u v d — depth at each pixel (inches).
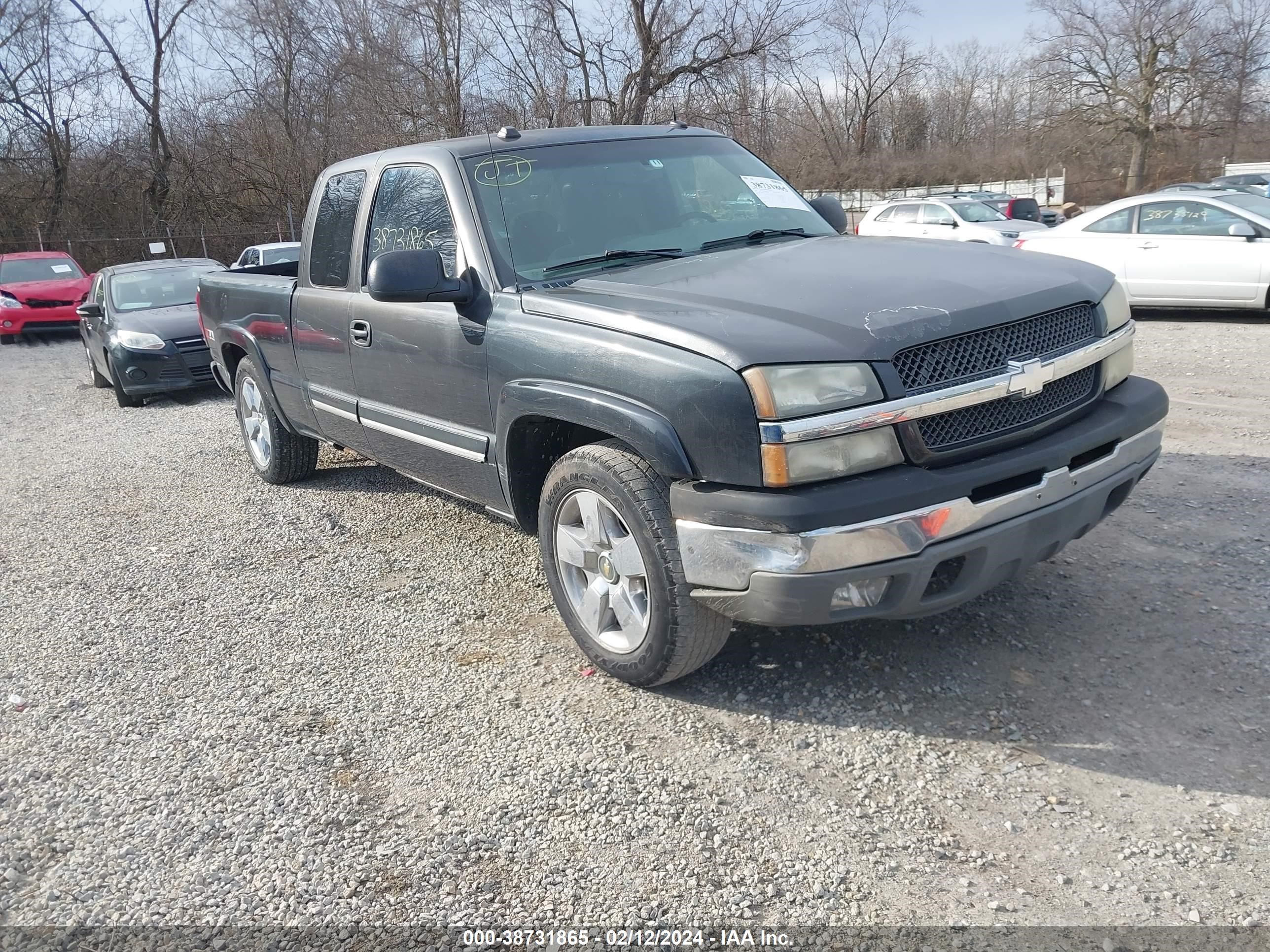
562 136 174.4
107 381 479.5
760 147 1062.4
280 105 1269.7
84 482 281.3
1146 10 1685.5
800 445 108.4
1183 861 98.5
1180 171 1685.5
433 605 173.3
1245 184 875.4
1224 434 237.5
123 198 1268.5
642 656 131.6
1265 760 112.5
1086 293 131.6
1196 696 126.0
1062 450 119.2
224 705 142.7
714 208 172.6
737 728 127.1
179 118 1267.2
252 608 177.9
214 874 106.6
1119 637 141.9
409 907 100.0
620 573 131.6
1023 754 117.4
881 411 109.3
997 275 131.0
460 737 130.0
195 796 120.7
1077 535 128.2
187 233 1277.1
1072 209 1362.0
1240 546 168.9
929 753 118.9
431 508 228.7
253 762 127.1
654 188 170.4
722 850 105.0
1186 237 415.8
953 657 139.9
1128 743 117.7
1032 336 122.6
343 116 1228.5
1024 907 94.3
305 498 245.0
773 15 1009.5
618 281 141.2
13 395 483.5
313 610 175.0
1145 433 131.3
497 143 168.6
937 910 94.8
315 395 211.3
